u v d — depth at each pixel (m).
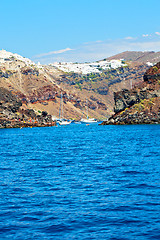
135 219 40.22
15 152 121.75
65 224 39.34
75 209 44.53
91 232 37.03
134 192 52.28
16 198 50.28
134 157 96.19
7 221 40.47
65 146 145.00
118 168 76.19
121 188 55.25
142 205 45.25
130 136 195.25
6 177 67.44
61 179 64.44
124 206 45.12
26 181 62.91
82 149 128.25
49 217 41.66
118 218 40.78
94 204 46.50
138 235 35.84
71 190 54.84
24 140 193.75
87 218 41.09
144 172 69.31
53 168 79.25
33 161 93.88
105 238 35.44
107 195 51.03
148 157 94.81
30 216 42.09
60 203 47.34
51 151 123.56
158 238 35.00
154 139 165.00
